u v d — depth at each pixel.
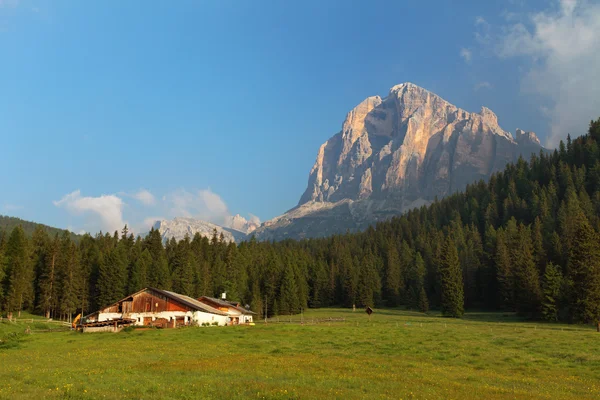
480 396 25.03
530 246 141.38
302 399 22.92
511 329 80.94
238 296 147.50
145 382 27.31
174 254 157.88
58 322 108.88
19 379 28.95
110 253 131.25
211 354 43.00
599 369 37.69
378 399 23.42
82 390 24.88
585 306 96.50
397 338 59.53
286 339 57.00
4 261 108.75
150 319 84.31
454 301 124.88
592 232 100.44
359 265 196.38
